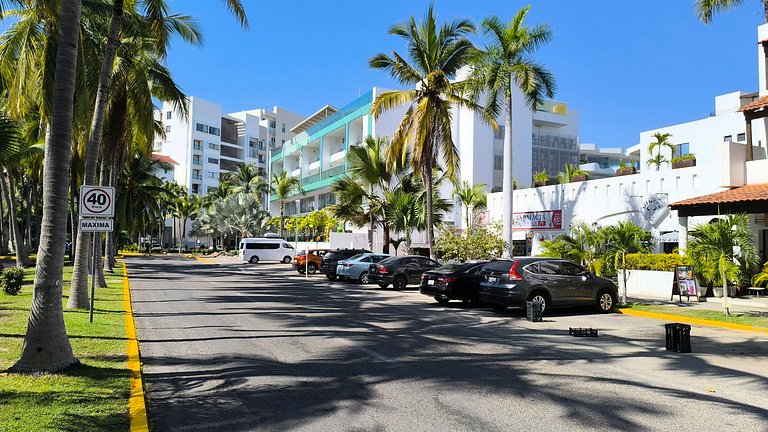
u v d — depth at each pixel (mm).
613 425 5238
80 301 12781
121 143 22203
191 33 18703
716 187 20109
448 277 15898
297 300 17062
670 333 9266
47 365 6480
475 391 6453
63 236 6809
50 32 12180
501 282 14070
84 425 4707
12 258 39938
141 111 18328
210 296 17688
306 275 29781
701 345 9906
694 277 16750
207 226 70062
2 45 13812
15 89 13789
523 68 21984
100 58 16531
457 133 44969
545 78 22875
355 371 7449
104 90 13781
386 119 44125
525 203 29547
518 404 5922
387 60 22156
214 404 5832
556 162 55781
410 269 21594
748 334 11320
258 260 44844
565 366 7926
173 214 82938
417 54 22156
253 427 5109
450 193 41312
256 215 62688
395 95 22250
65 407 5145
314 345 9406
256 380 6879
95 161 13609
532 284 13828
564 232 26656
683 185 21406
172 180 91625
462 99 22453
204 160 94375
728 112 36625
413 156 22688
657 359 8523
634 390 6562
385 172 29625
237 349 8906
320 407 5758
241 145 103438
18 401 5262
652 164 36625
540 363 8125
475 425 5207
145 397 5848
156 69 19438
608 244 16859
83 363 7070
